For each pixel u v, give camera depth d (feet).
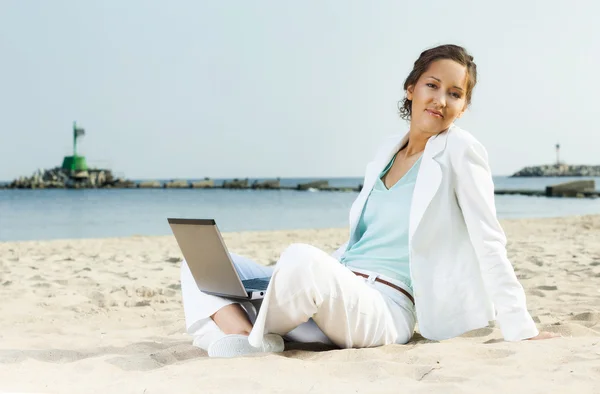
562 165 415.03
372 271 9.71
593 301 15.42
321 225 77.56
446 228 9.41
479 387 7.54
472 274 9.43
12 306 16.10
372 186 10.11
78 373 8.82
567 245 32.01
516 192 187.32
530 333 9.45
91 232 70.44
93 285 20.11
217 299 9.43
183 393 7.53
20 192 235.61
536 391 7.32
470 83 9.68
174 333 12.88
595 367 8.12
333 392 7.43
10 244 38.68
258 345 8.55
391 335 9.46
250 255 29.58
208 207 125.18
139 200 162.20
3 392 7.80
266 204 136.67
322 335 9.59
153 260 27.89
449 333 9.44
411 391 7.39
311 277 8.51
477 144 9.35
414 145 9.84
